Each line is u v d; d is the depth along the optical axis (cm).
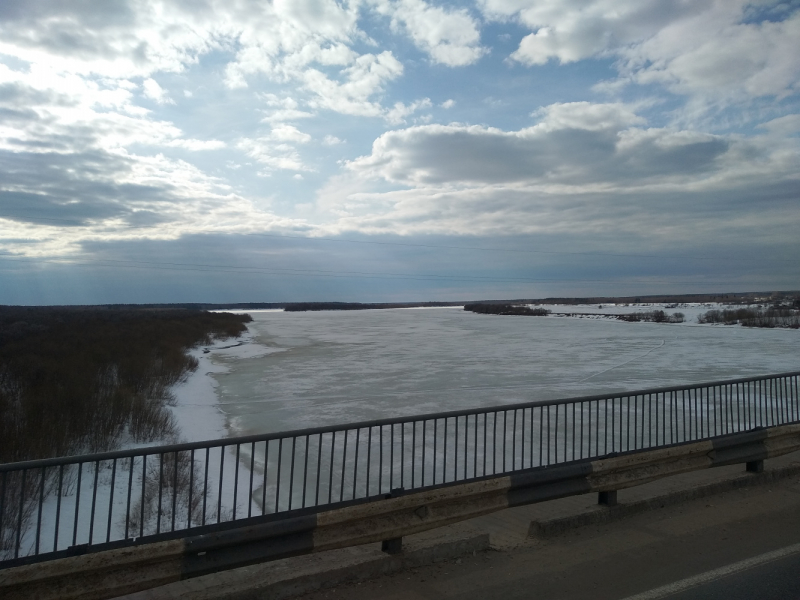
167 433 1661
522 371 3125
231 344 5391
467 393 2378
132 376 2425
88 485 1105
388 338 6162
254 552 454
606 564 508
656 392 737
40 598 388
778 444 786
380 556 502
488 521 672
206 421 1925
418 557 512
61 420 1459
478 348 4725
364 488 1044
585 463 619
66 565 396
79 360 2561
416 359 3847
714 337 6006
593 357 3897
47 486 1051
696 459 706
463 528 627
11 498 904
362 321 11912
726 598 437
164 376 2606
